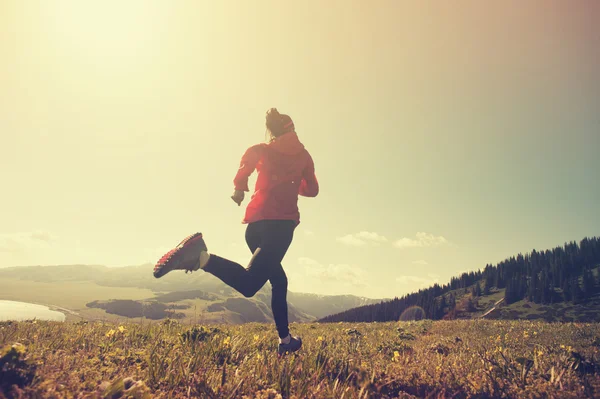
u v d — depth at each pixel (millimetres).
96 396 1999
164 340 4480
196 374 2840
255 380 2746
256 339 4875
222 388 2486
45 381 2066
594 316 126562
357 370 3182
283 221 3369
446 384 3006
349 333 8742
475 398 2646
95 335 4957
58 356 3127
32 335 4430
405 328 12914
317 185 3889
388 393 2807
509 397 2643
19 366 2113
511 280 168250
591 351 5203
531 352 4961
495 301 164750
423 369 3561
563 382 2900
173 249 2836
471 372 3432
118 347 3939
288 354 3672
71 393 2014
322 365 3205
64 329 5766
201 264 2881
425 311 166875
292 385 2666
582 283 157625
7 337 4008
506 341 7242
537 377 3199
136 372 2768
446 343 6941
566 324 12539
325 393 2451
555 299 149250
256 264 3174
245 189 3338
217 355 3518
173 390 2393
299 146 3600
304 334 8828
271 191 3396
